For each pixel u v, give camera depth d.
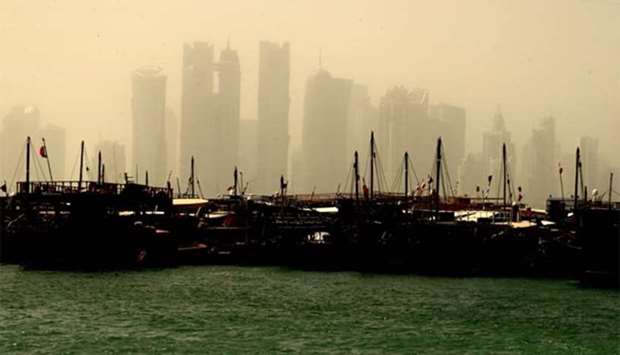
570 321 98.00
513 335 90.06
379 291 121.12
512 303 110.75
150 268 146.75
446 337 88.44
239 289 121.44
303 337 87.19
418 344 84.81
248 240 164.88
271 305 107.06
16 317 95.25
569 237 147.62
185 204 188.12
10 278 128.00
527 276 140.25
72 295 112.00
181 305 105.75
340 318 98.12
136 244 147.62
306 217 169.62
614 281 127.06
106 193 147.25
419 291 121.50
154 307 103.75
